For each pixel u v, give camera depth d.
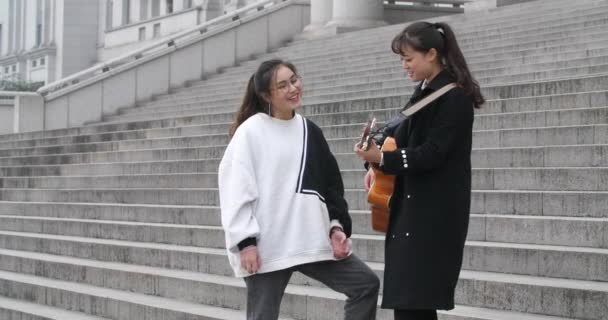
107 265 10.11
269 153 5.21
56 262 10.55
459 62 5.06
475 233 8.12
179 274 9.12
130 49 46.47
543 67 14.09
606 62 13.22
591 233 7.38
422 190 5.01
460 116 4.95
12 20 66.69
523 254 7.24
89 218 12.97
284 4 26.47
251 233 5.07
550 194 8.17
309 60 21.34
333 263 5.27
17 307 9.56
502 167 9.64
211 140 14.72
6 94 22.72
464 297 7.00
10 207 14.58
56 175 16.27
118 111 23.92
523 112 10.62
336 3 25.61
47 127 23.02
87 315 9.05
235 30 25.69
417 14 28.00
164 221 11.64
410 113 5.00
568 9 18.16
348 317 5.29
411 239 5.00
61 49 54.38
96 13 54.34
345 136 12.62
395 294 5.02
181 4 44.28
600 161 8.91
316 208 5.22
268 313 5.22
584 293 6.32
